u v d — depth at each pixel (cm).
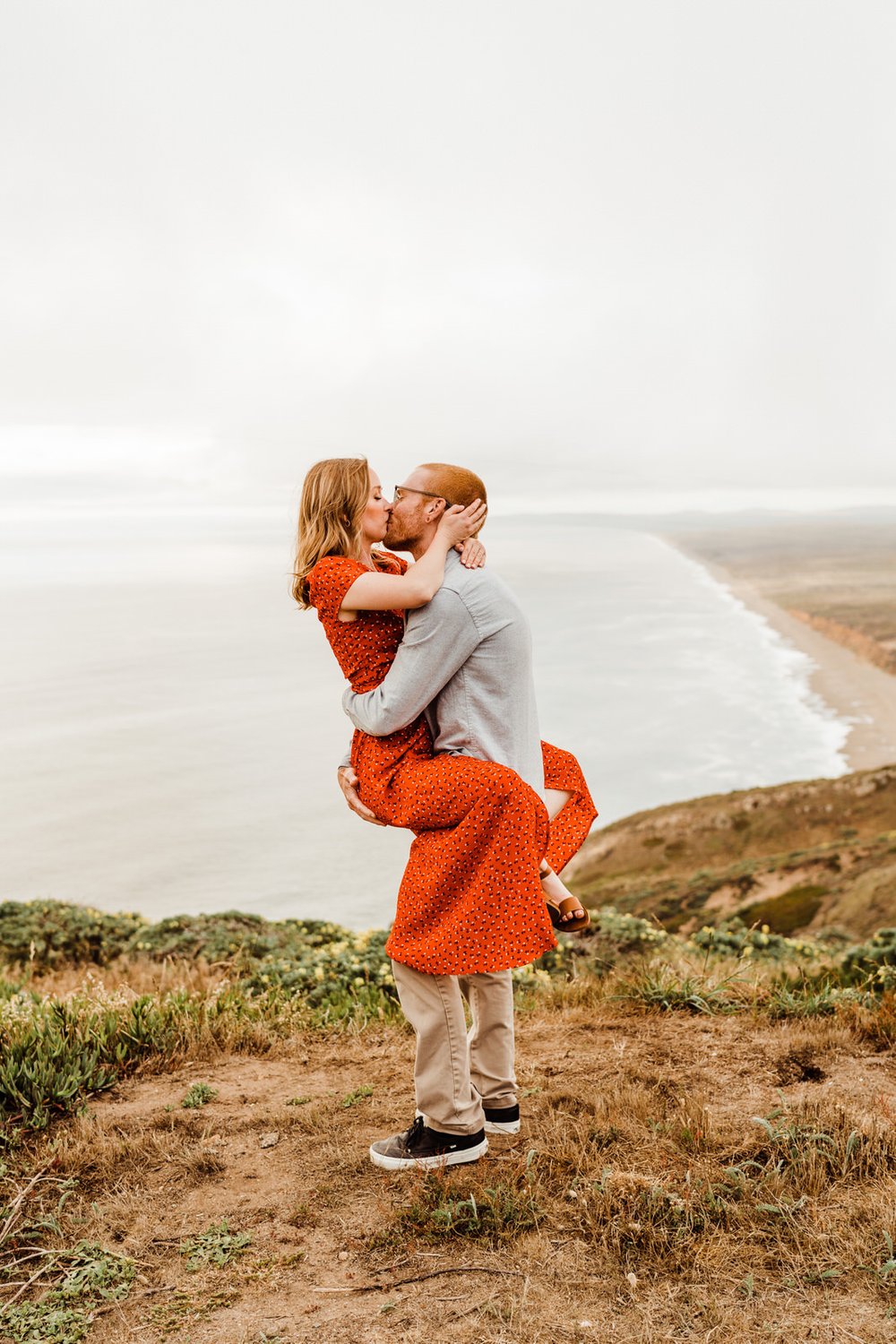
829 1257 250
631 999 493
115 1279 262
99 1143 343
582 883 8919
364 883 10106
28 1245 280
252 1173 320
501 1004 320
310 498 296
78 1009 480
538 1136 324
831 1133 312
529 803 279
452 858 279
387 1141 315
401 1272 256
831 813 9662
